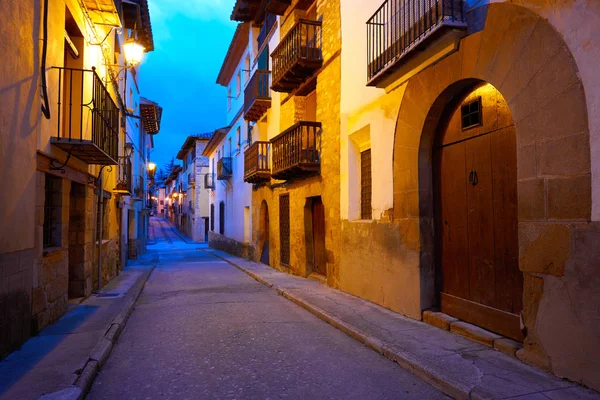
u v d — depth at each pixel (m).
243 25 18.05
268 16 15.29
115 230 13.24
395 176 6.79
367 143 8.36
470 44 5.02
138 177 22.72
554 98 3.90
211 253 24.94
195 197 41.34
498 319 4.97
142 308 8.26
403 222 6.56
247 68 19.11
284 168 11.12
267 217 17.09
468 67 5.07
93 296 8.99
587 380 3.60
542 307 4.06
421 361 4.41
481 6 4.84
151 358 5.04
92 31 8.73
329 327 6.40
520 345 4.54
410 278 6.39
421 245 6.17
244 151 18.19
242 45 19.67
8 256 4.70
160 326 6.69
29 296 5.41
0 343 4.53
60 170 6.58
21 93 4.96
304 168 10.42
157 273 14.74
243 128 19.81
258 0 15.77
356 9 8.45
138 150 22.53
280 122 13.67
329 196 9.80
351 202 8.65
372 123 7.62
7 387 3.82
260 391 3.97
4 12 4.47
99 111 7.27
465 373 4.04
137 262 19.00
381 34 7.30
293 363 4.77
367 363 4.74
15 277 4.91
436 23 5.12
